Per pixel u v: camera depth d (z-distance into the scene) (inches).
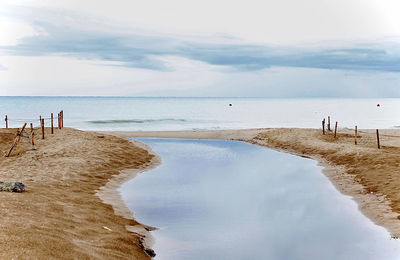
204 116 3304.6
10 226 403.2
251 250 464.8
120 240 454.3
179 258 436.8
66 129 1488.7
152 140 1686.8
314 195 737.0
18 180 717.9
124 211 607.2
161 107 5182.1
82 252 379.6
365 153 1056.2
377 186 744.3
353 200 691.4
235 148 1455.5
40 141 1234.0
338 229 538.0
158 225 553.3
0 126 2297.0
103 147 1175.6
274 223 567.8
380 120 2864.2
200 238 504.1
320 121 2775.6
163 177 902.4
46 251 354.3
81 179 795.4
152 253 447.2
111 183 809.5
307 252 457.7
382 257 439.8
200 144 1566.2
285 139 1547.7
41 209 508.7
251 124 2554.1
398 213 581.9
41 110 4099.4
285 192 763.4
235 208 646.5
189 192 757.9
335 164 1056.8
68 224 470.0
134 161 1073.5
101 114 3481.8
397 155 967.0
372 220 574.6
